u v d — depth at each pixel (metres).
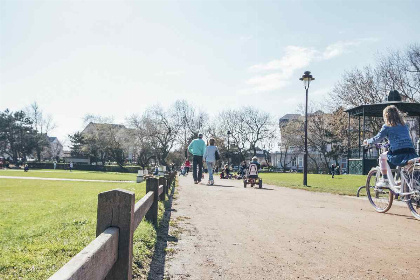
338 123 46.09
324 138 63.00
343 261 4.28
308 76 19.05
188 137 78.56
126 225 2.48
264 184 19.56
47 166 85.12
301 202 9.95
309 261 4.26
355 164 30.09
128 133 76.69
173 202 9.52
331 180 23.34
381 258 4.41
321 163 77.81
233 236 5.54
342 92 41.28
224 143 77.00
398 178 7.69
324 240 5.31
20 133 90.62
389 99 27.45
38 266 3.51
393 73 36.00
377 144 8.28
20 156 97.50
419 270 3.98
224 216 7.38
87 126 90.69
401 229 6.18
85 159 95.25
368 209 8.66
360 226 6.41
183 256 4.41
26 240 4.66
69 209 7.71
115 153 78.25
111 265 2.27
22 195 13.71
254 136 77.81
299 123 66.88
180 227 6.15
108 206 2.48
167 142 77.06
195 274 3.75
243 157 77.62
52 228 5.43
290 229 6.09
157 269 3.85
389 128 7.38
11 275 3.23
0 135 89.06
